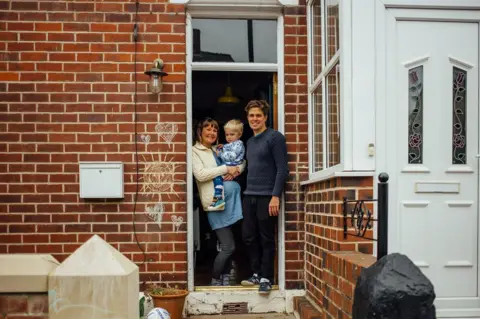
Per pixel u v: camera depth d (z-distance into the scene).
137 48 4.67
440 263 3.75
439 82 3.86
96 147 4.62
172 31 4.70
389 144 3.75
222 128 5.17
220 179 4.76
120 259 1.62
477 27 3.88
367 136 3.70
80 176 4.54
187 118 4.76
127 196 4.62
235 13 4.85
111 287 1.55
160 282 4.61
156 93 4.66
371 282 1.90
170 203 4.65
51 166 4.58
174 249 4.63
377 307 1.82
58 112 4.60
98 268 1.57
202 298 4.68
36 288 1.60
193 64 4.80
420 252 3.75
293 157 4.79
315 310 4.14
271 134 4.61
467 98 3.88
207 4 4.75
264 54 4.96
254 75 5.12
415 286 1.82
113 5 4.66
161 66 4.61
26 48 4.59
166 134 4.67
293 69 4.82
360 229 3.33
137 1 4.67
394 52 3.80
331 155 4.13
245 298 4.72
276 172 4.66
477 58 3.88
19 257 1.67
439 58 3.86
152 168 4.64
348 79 3.71
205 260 5.12
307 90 4.82
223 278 4.91
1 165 4.55
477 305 3.75
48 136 4.59
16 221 4.54
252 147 4.70
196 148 4.80
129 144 4.64
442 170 3.81
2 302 1.61
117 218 4.60
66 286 1.55
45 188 4.57
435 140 3.83
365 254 3.46
